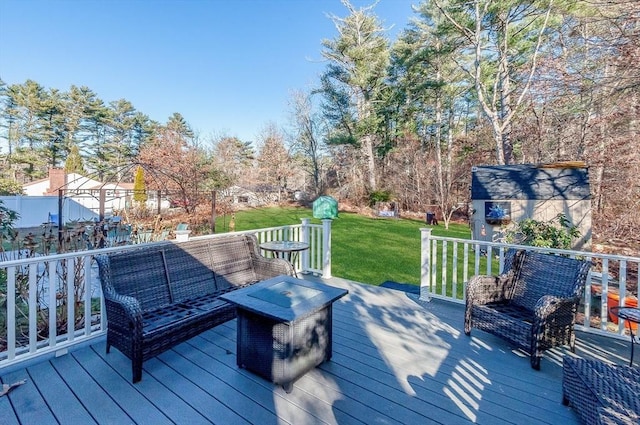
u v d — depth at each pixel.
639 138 6.64
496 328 2.81
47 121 27.14
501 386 2.25
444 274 4.02
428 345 2.87
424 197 17.05
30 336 2.47
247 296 2.41
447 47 13.19
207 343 2.87
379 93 18.62
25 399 2.07
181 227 3.53
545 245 6.32
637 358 2.66
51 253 3.65
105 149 29.39
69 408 1.99
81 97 28.16
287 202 24.16
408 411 1.98
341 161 22.00
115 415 1.93
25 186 20.77
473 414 1.96
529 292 3.07
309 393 2.16
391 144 19.28
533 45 11.25
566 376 2.01
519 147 12.52
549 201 8.57
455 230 13.12
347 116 18.80
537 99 7.98
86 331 2.80
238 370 2.42
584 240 8.25
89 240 3.84
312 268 5.40
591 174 8.45
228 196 15.88
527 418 1.92
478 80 12.27
